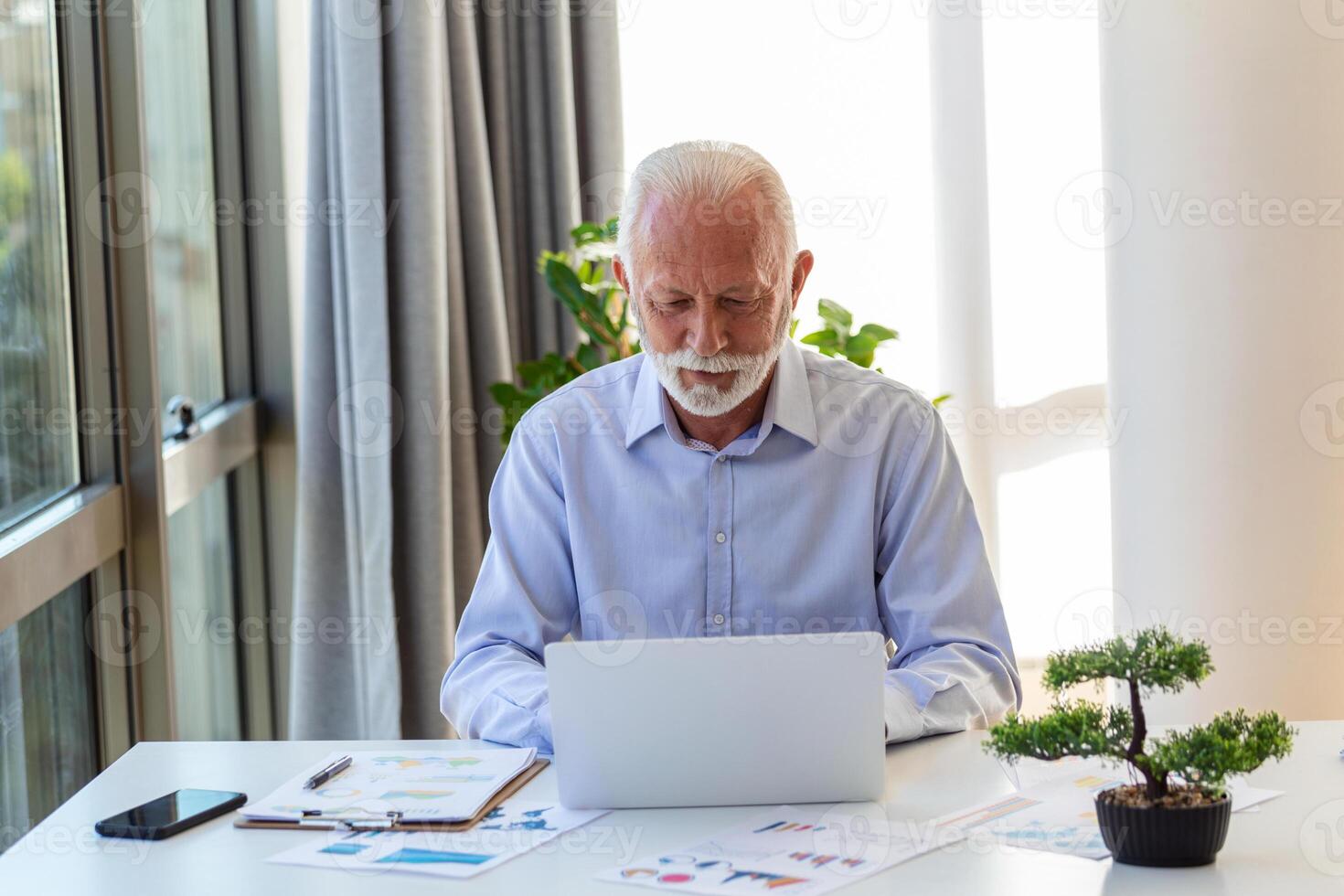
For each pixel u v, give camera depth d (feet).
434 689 10.08
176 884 3.77
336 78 9.72
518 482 5.95
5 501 6.26
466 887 3.70
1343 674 8.63
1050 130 11.24
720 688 4.25
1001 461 11.49
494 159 10.90
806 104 11.34
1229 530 8.69
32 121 6.76
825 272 11.48
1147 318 8.88
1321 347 8.46
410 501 10.03
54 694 6.93
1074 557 11.53
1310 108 8.32
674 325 5.33
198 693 9.54
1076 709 3.85
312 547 10.01
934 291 11.43
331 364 10.01
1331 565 8.56
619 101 10.99
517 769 4.63
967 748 4.83
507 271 10.94
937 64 11.08
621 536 5.87
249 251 10.57
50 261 7.06
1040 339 11.41
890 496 5.84
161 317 8.80
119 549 7.42
